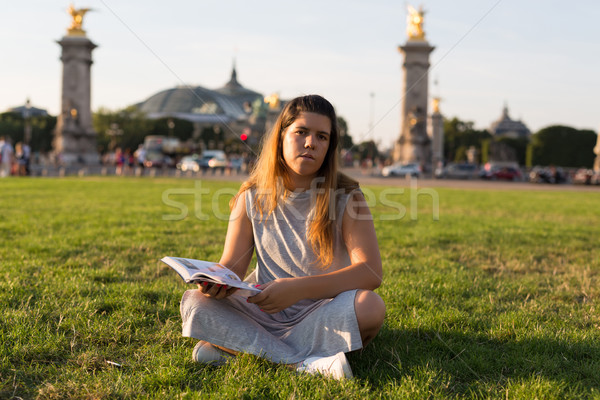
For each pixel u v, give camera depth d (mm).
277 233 3832
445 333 4488
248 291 3951
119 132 119250
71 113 74750
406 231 10727
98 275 6207
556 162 102625
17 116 114812
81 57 75062
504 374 3740
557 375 3654
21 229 9617
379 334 4410
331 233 3715
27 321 4438
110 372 3604
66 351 3982
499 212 16000
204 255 7742
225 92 169750
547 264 7832
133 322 4570
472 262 7801
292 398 3191
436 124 90625
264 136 3887
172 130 137250
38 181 27203
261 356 3645
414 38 75125
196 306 3641
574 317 5059
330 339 3557
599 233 11359
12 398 3252
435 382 3518
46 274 6168
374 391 3379
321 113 3582
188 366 3748
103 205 14969
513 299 5766
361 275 3615
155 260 7289
